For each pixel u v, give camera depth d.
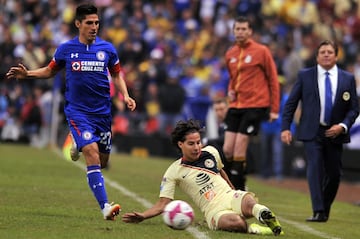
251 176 69.06
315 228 34.50
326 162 38.97
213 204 30.45
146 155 83.94
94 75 32.34
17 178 48.94
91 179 31.44
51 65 32.88
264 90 42.12
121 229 29.27
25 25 101.38
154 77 85.69
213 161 31.17
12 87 88.25
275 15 102.75
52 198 39.31
